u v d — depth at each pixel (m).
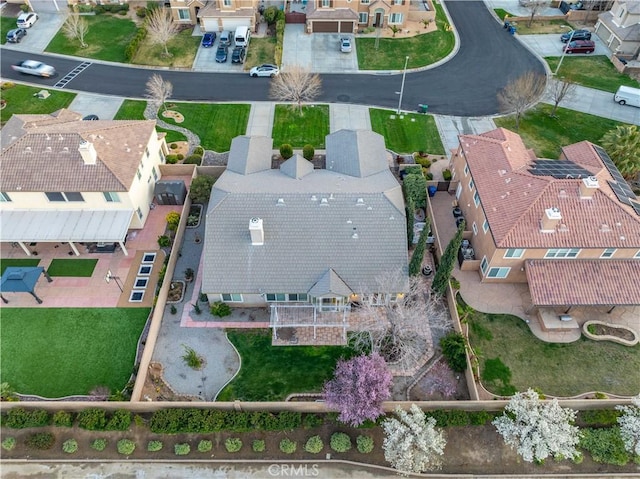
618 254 40.62
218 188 44.44
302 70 60.81
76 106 62.09
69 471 34.00
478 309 42.22
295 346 39.75
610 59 71.12
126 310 41.94
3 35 73.75
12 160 44.09
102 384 37.53
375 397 33.50
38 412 34.97
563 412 33.88
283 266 39.84
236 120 60.59
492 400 36.19
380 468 34.03
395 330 37.91
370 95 64.69
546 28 77.75
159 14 70.88
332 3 73.56
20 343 39.81
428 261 45.72
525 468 34.12
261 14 78.44
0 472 33.94
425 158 55.53
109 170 43.88
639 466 34.25
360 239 40.59
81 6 79.19
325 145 53.19
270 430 35.22
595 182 40.28
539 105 63.75
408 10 75.31
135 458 34.41
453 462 34.19
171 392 37.03
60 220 44.50
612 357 39.38
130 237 47.53
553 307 40.97
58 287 43.47
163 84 61.94
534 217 40.44
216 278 39.53
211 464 34.31
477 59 71.06
